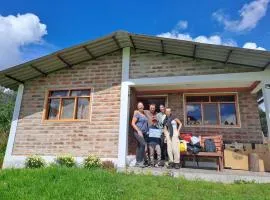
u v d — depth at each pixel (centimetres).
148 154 802
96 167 801
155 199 457
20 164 913
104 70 942
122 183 535
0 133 1942
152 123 827
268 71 788
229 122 955
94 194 447
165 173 699
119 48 939
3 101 2355
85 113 927
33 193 450
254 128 920
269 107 757
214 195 503
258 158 773
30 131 952
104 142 865
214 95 993
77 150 885
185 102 1011
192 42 743
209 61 841
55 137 921
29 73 970
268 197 493
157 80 869
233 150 824
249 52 716
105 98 911
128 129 875
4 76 945
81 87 951
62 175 570
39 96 985
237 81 819
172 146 764
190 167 845
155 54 902
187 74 848
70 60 947
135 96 1012
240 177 657
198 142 788
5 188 475
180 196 481
